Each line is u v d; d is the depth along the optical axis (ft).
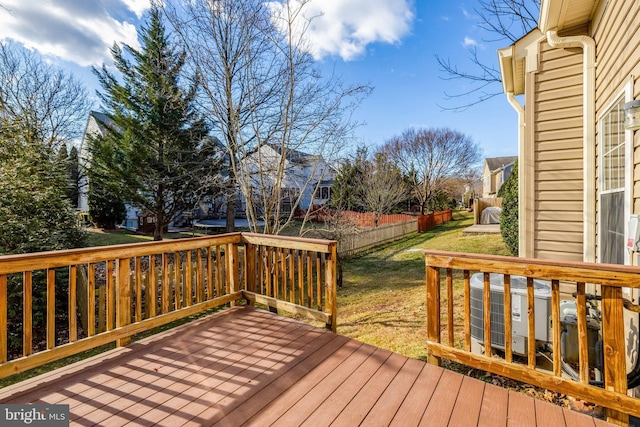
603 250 10.68
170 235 43.37
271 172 21.16
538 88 13.21
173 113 29.32
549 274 6.36
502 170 74.90
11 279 14.92
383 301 17.07
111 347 13.74
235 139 19.98
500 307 9.05
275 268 12.01
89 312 8.63
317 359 8.43
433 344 8.02
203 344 9.40
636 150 7.75
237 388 7.09
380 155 51.93
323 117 20.61
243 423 5.91
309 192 33.71
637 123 7.09
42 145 20.66
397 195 50.37
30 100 42.09
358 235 32.86
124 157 31.81
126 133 31.24
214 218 59.67
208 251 12.06
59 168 20.10
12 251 15.70
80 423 5.96
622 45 8.60
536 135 13.26
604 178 10.61
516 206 22.38
